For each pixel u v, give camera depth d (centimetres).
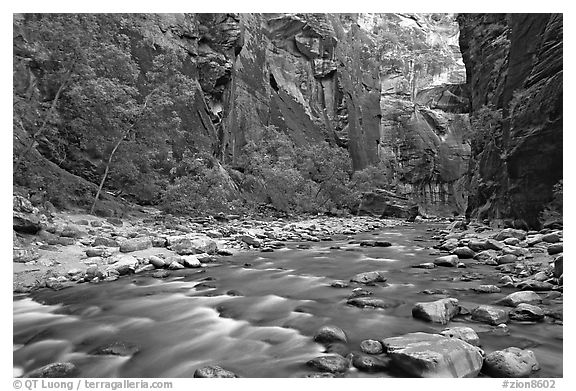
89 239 894
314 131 4003
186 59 2367
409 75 6297
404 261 866
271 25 4172
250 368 325
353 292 557
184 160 1875
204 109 2394
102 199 1390
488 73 1691
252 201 2303
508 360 306
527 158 1135
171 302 530
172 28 2295
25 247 737
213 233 1205
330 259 899
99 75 1389
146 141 1548
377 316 449
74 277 652
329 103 4469
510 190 1228
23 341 399
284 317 457
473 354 313
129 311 492
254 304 515
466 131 1747
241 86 3081
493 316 416
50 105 1272
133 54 1922
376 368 311
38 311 493
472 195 1786
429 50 6869
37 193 1068
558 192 1022
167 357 356
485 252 857
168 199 1619
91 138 1363
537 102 1116
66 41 1152
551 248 749
